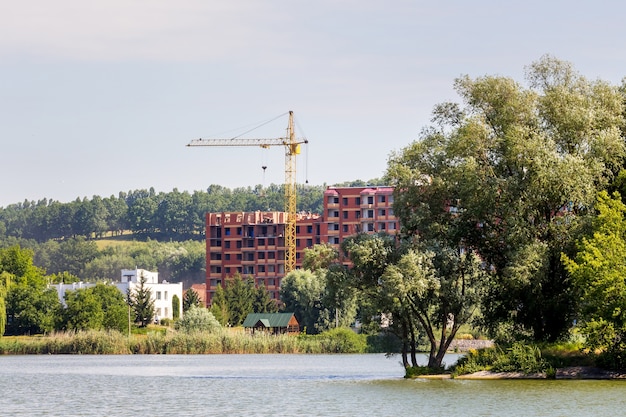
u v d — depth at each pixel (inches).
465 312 4197.8
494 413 3046.3
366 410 3233.3
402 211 4333.2
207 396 3937.0
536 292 4124.0
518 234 4010.8
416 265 3978.8
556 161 3996.1
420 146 4338.1
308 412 3238.2
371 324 4323.3
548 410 3068.4
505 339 4360.2
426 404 3324.3
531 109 4205.2
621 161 4195.4
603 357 3951.8
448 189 4212.6
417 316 4264.3
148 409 3469.5
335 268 4239.7
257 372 5629.9
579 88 4328.3
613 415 2938.0
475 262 4180.6
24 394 4190.5
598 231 3924.7
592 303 3774.6
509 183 4072.3
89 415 3312.0
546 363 3993.6
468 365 4178.2
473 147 4163.4
